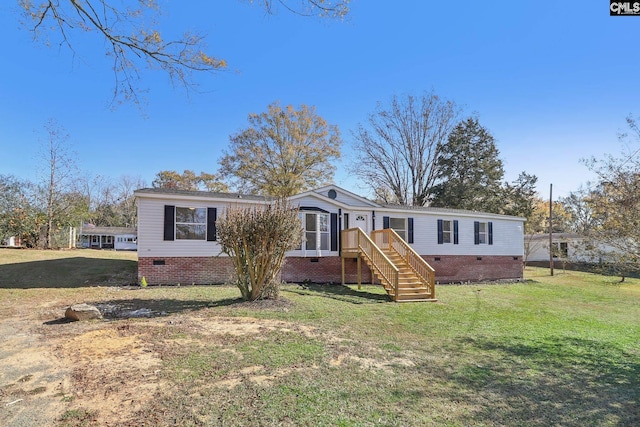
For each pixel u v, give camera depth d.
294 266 15.86
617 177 7.54
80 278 13.62
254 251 9.89
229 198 14.55
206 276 14.02
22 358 5.13
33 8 5.70
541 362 6.01
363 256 14.65
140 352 5.43
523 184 34.91
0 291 11.01
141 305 9.16
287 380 4.59
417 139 34.38
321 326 7.66
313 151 34.91
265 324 7.48
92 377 4.49
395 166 34.69
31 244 25.33
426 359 5.86
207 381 4.46
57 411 3.64
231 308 8.91
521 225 22.41
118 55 6.29
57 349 5.51
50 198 25.98
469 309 10.97
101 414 3.59
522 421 3.88
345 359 5.56
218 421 3.51
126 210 50.44
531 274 24.86
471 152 33.88
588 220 9.04
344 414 3.78
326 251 16.59
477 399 4.39
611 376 5.50
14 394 4.02
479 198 33.81
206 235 14.14
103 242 44.91
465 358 6.03
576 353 6.68
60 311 8.33
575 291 16.72
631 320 10.38
